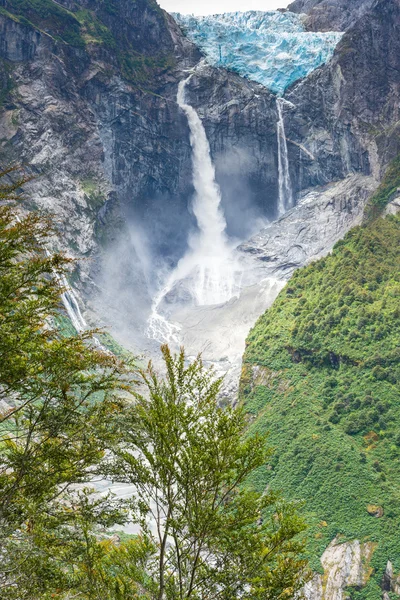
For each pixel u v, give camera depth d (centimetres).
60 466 2792
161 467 2866
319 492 11038
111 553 3020
